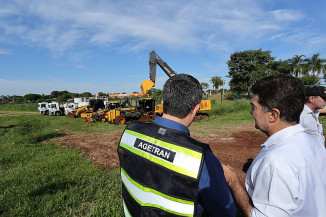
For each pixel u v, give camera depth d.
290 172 0.87
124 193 1.23
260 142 6.96
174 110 1.07
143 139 1.10
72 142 7.89
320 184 0.94
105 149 6.62
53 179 4.01
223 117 13.80
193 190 0.90
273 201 0.88
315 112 2.32
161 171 0.98
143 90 13.73
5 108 36.75
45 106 24.31
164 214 0.96
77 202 3.22
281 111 1.02
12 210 3.01
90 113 16.55
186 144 0.97
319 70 31.28
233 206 0.98
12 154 5.96
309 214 0.90
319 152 1.01
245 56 39.34
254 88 1.14
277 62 36.97
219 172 0.94
